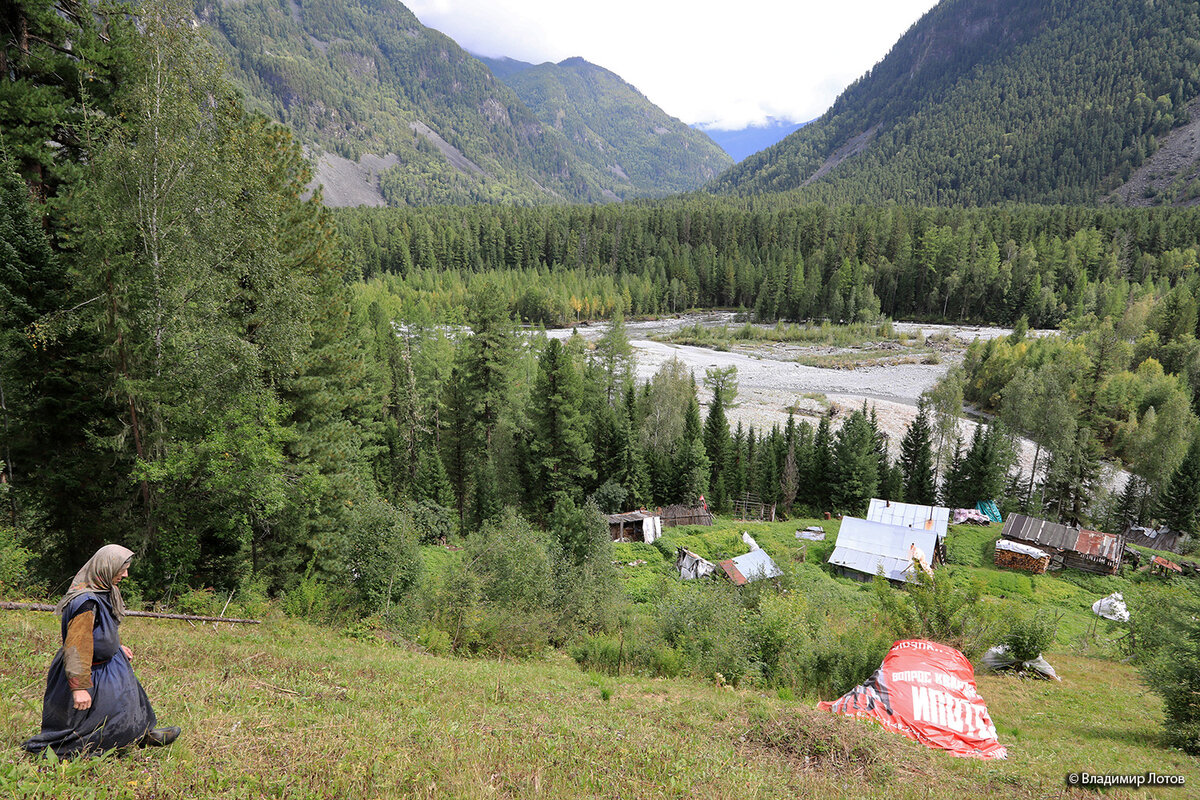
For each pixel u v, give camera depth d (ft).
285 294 66.95
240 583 67.92
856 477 201.98
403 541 69.77
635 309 588.09
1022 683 67.62
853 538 163.02
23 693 23.04
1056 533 165.78
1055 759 38.68
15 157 63.62
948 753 36.37
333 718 26.18
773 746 32.24
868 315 510.17
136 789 16.14
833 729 34.09
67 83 69.05
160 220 58.29
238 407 61.16
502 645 66.80
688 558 147.33
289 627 53.78
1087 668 80.74
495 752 24.56
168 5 58.34
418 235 626.64
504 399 180.24
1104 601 134.72
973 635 73.97
